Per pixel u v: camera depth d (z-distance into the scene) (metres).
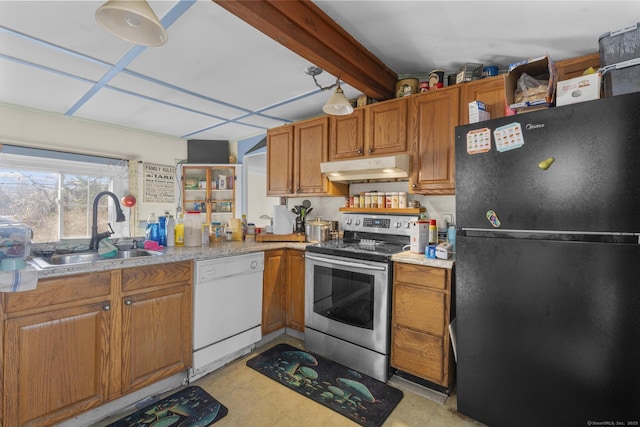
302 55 1.71
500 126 1.45
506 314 1.43
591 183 1.23
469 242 1.54
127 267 1.61
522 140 1.39
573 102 1.32
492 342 1.48
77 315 1.46
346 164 2.35
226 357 2.15
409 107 2.22
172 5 1.46
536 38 1.71
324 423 1.58
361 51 1.94
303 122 2.86
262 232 2.92
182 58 1.96
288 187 2.97
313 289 2.33
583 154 1.24
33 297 1.33
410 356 1.88
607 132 1.19
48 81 2.28
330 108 2.00
